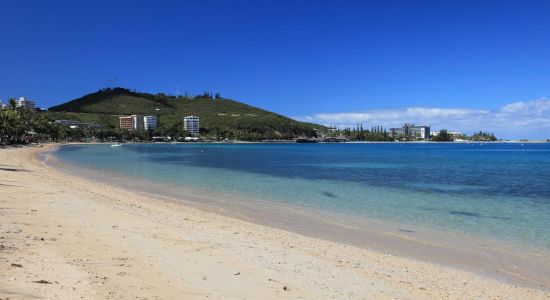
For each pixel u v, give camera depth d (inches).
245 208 979.9
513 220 856.9
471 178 1872.5
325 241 651.5
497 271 514.0
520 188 1482.5
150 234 621.0
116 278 388.8
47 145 5910.4
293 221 829.8
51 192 1049.5
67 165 2388.0
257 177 1839.3
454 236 705.6
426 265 533.3
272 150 6141.7
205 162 2997.0
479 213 942.4
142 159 3257.9
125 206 904.9
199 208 960.9
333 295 394.9
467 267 529.7
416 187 1492.4
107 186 1358.3
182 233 645.3
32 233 550.9
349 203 1081.4
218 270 451.8
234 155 4293.8
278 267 482.6
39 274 372.8
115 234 599.8
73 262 428.5
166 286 381.7
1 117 4940.9
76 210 797.2
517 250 614.2
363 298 392.5
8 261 402.0
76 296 324.2
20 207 768.3
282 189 1381.6
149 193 1224.2
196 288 384.2
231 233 669.3
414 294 414.6
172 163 2827.3
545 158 3991.1
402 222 829.8
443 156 4421.8
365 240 674.2
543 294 435.8
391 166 2721.5
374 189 1411.2
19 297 304.7
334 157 4013.3
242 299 363.6
